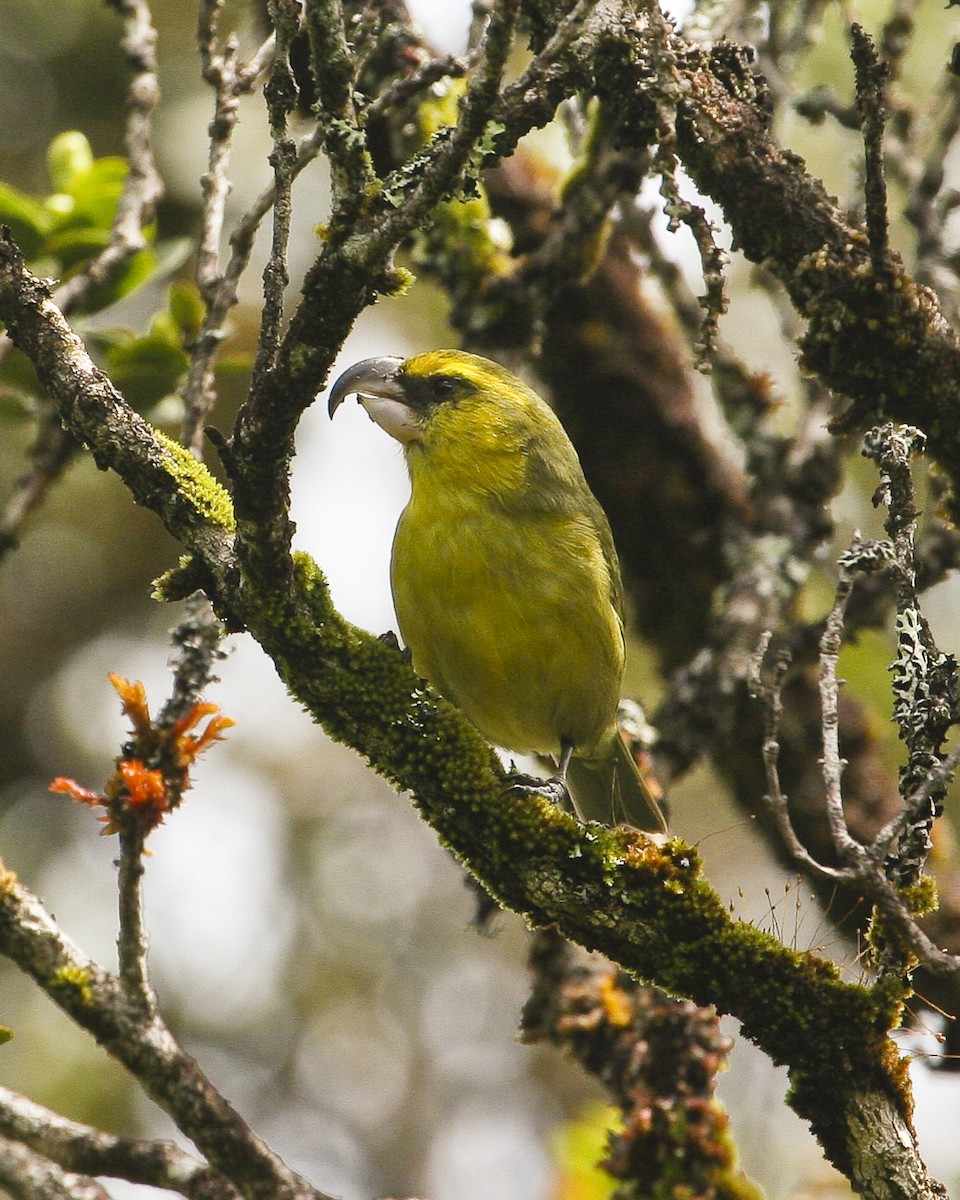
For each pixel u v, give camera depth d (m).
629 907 6.62
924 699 6.56
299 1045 15.82
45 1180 5.98
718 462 11.62
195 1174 6.02
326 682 6.92
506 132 6.57
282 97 5.97
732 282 14.58
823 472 10.87
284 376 6.04
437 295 15.66
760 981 6.47
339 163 5.92
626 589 11.84
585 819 10.41
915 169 9.63
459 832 6.89
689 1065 8.19
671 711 10.39
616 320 11.67
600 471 11.69
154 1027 6.11
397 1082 15.91
